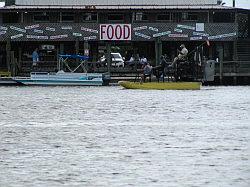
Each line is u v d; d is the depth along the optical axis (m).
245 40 163.00
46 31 162.25
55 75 142.25
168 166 45.91
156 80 135.75
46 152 51.72
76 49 154.00
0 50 165.50
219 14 166.38
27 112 84.31
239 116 78.62
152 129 65.94
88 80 142.00
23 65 158.12
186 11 165.12
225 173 43.59
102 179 42.34
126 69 151.25
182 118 76.25
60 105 94.75
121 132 63.66
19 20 166.00
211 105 94.38
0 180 42.16
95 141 57.56
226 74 148.75
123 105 94.19
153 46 166.25
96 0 169.62
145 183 41.19
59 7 165.25
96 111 85.31
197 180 41.81
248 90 127.88
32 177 42.88
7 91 126.00
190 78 130.88
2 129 66.25
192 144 55.38
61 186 40.62
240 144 55.22
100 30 161.75
